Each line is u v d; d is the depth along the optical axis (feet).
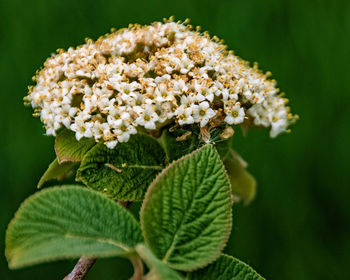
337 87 1.70
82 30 1.72
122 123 0.92
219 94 0.94
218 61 0.97
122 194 0.92
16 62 1.68
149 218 0.83
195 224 0.83
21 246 0.80
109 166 0.93
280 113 1.04
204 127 0.95
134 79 0.96
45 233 0.81
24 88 1.66
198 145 0.96
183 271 0.83
